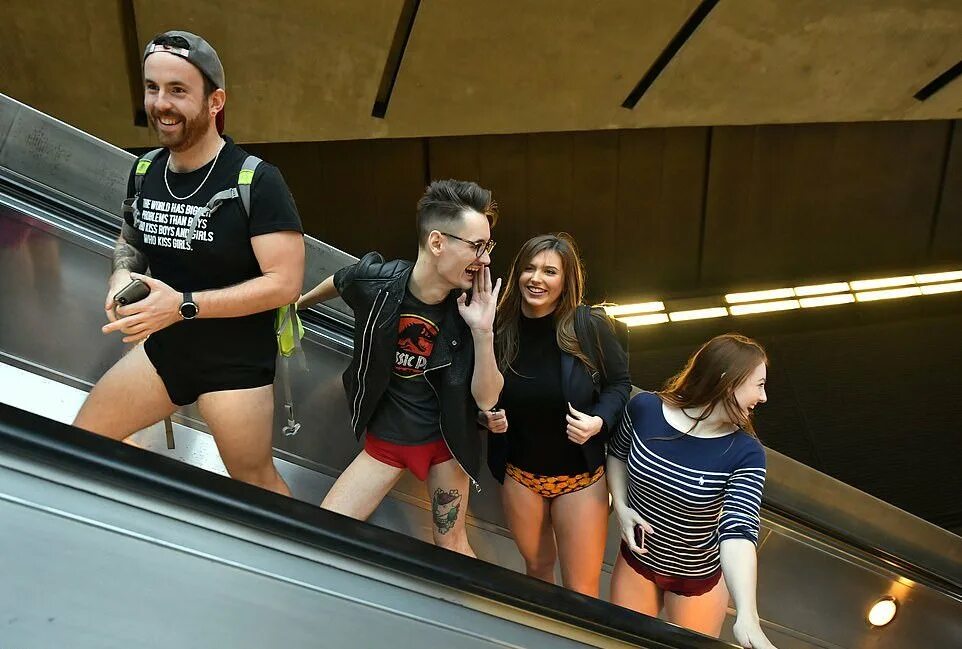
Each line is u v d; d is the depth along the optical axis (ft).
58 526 3.86
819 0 23.50
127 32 23.04
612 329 8.93
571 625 5.85
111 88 23.90
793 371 34.45
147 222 6.84
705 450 8.18
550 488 9.23
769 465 11.71
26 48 22.45
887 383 34.42
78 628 4.04
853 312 35.86
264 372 7.49
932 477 32.35
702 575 8.87
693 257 35.86
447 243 7.27
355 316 8.00
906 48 25.72
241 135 25.96
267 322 7.43
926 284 36.47
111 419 7.41
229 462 7.79
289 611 4.53
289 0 21.68
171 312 6.36
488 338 7.56
